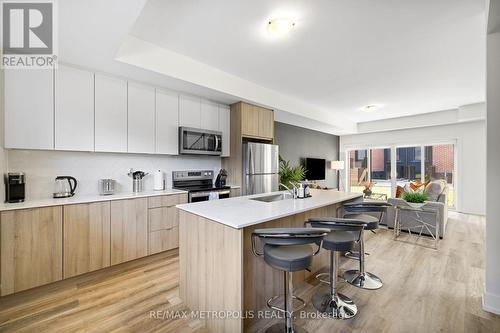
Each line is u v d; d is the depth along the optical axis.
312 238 1.42
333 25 2.17
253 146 3.89
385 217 4.32
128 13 1.69
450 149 5.98
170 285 2.31
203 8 1.93
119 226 2.56
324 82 3.66
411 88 3.92
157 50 2.61
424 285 2.30
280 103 4.24
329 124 5.77
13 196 2.19
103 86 2.69
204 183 4.04
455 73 3.30
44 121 2.33
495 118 1.84
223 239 1.66
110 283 2.34
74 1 1.55
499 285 1.86
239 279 1.55
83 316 1.84
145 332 1.68
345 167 7.98
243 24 2.17
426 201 3.67
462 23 2.14
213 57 2.86
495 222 1.86
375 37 2.38
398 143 6.81
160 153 3.17
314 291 2.21
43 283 2.10
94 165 2.92
